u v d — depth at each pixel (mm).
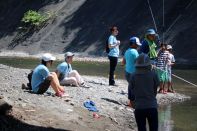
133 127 11766
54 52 39969
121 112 13180
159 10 36375
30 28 44531
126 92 16172
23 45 43312
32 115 10711
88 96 14375
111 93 15602
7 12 49344
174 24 34219
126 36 36500
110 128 11281
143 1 38344
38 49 41562
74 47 39094
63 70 15883
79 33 40281
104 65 30344
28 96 12531
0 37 46250
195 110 14391
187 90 18625
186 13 34531
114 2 40531
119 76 22891
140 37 35625
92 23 40344
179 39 32719
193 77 22812
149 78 8773
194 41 32062
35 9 47000
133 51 14164
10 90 13273
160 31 34531
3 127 9414
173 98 16375
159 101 15812
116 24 38312
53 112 11359
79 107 12586
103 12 40531
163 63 17203
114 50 17141
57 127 10289
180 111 14203
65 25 42250
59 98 13086
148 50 14922
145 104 8688
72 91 14820
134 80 8859
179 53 31703
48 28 43250
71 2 44875
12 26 47000
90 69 27203
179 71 25531
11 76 16797
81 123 11133
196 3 34812
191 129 11742
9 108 10266
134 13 38000
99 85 17281
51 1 46844
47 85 13117
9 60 35875
